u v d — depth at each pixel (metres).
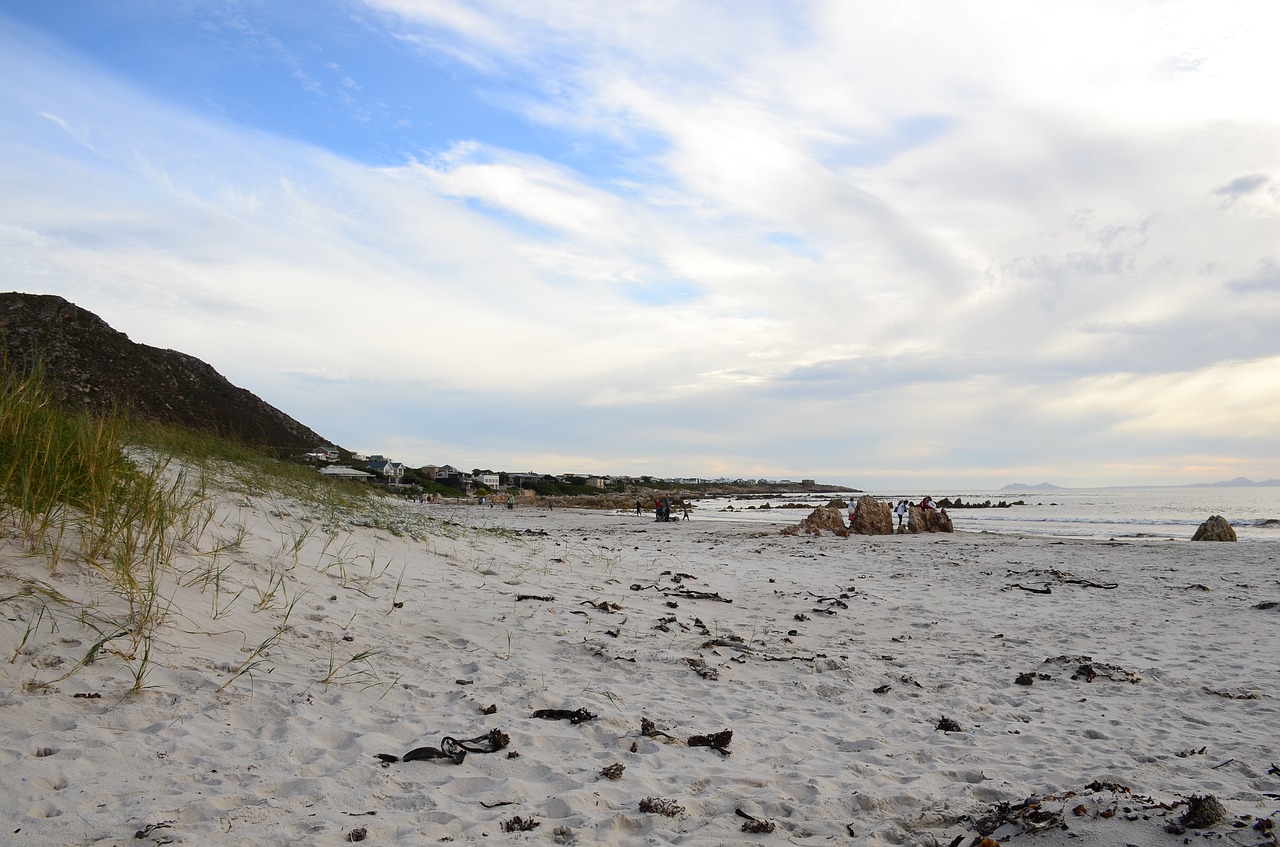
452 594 9.12
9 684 4.35
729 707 6.17
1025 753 5.34
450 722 5.14
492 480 118.94
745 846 3.64
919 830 3.96
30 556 5.73
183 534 7.57
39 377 7.37
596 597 10.16
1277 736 5.82
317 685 5.44
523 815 3.85
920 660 8.33
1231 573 17.11
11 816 3.20
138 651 5.17
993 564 18.95
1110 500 120.94
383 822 3.62
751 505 100.88
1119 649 9.14
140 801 3.50
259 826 3.43
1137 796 4.33
